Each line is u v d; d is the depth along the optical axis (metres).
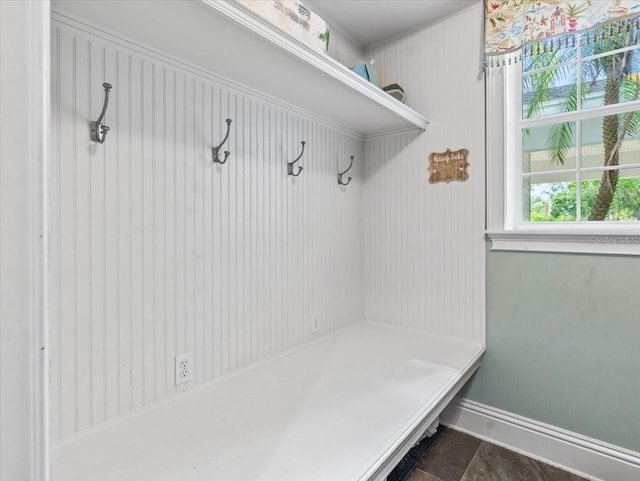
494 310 1.87
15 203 0.44
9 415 0.43
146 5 0.94
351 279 2.25
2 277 0.43
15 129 0.44
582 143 1.72
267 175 1.67
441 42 2.00
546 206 1.82
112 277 1.13
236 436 1.08
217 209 1.45
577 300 1.64
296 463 0.96
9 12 0.43
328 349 1.85
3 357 0.43
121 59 1.13
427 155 2.07
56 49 0.99
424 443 1.87
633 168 1.60
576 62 1.70
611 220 1.65
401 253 2.19
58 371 1.02
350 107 1.77
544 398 1.75
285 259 1.78
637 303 1.50
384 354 1.78
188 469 0.93
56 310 1.01
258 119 1.61
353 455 1.00
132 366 1.19
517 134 1.86
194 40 1.13
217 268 1.45
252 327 1.61
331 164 2.08
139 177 1.19
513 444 1.82
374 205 2.30
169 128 1.27
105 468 0.93
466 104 1.92
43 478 0.46
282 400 1.31
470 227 1.93
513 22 1.71
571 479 1.61
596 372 1.61
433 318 2.07
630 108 1.58
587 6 1.52
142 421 1.15
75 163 1.04
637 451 1.52
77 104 1.04
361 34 2.16
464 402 1.98
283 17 1.22
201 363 1.40
